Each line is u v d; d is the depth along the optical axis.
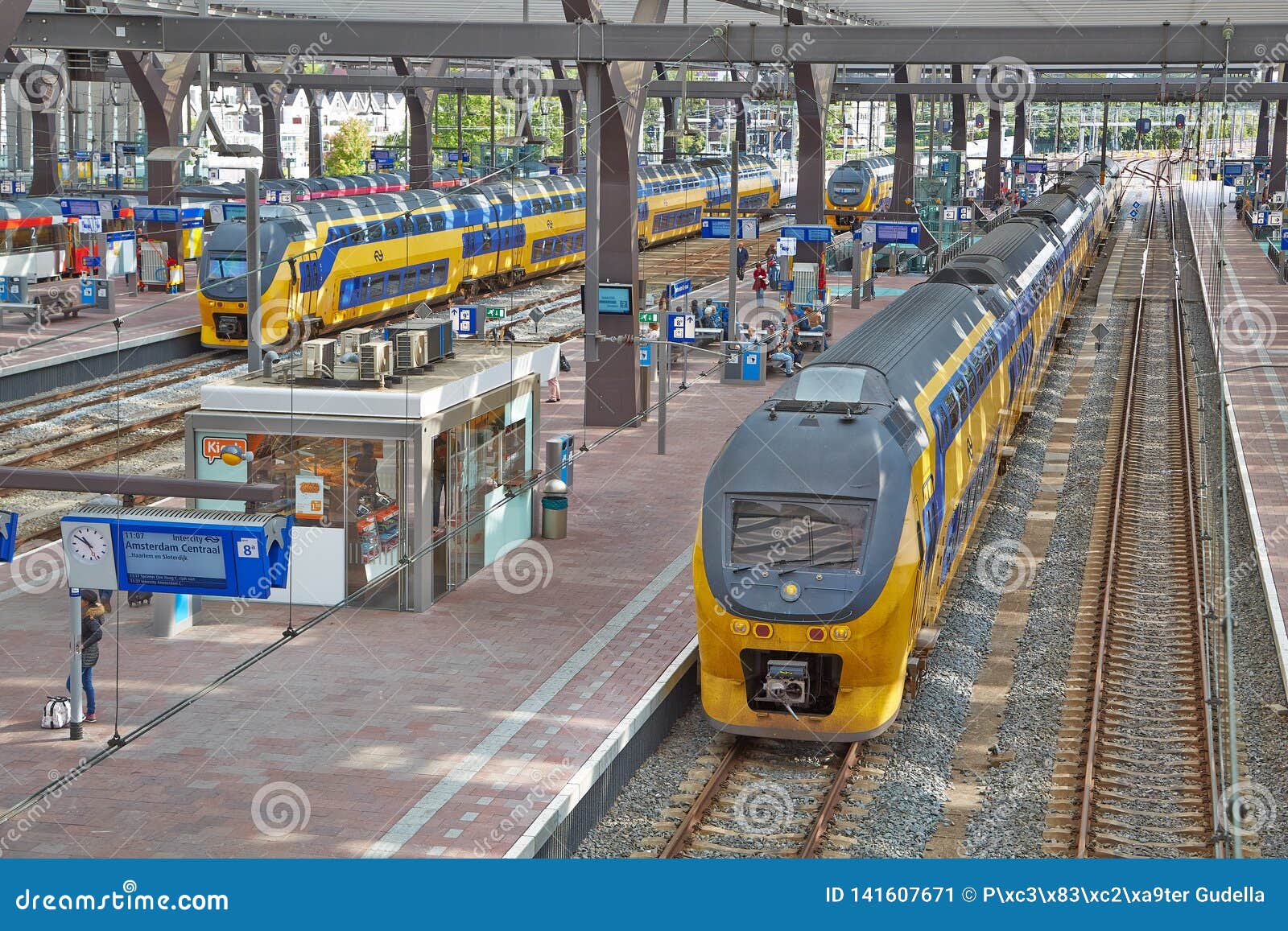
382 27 24.61
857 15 42.06
